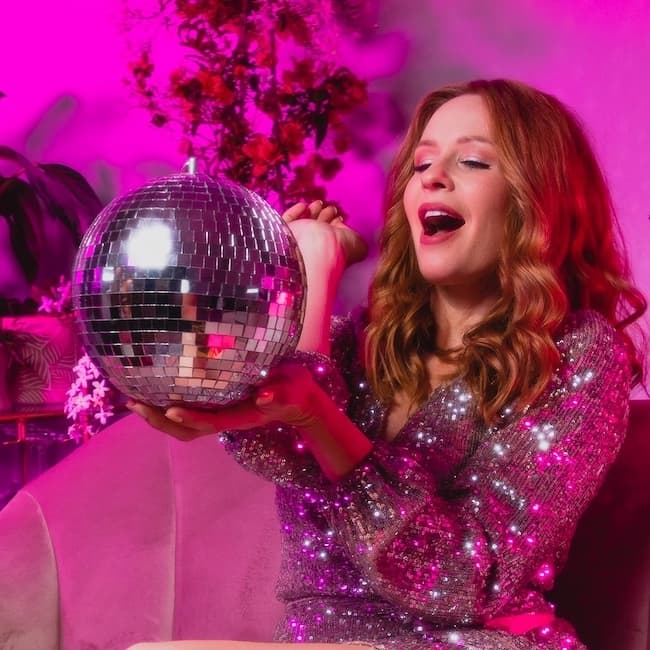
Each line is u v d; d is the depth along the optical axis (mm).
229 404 790
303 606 1186
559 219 1261
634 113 2418
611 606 1284
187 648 922
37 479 1539
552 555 1154
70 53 3104
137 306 702
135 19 3039
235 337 716
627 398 1197
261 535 1454
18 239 2947
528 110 1247
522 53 2588
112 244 715
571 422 1132
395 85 2762
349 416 1301
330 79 2490
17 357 2508
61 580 1468
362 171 2805
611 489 1322
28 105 3131
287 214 1315
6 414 2391
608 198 1382
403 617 1124
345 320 1406
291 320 748
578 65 2500
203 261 704
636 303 1410
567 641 1127
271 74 2590
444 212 1213
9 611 1423
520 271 1195
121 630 1466
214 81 2420
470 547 1026
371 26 2781
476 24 2650
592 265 1374
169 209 717
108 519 1495
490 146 1219
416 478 1034
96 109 3088
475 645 1040
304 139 2725
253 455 1043
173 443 1552
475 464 1135
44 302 2674
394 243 1348
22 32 3131
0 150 2949
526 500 1084
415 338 1309
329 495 1028
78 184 2939
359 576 1154
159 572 1489
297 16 2516
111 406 2531
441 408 1214
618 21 2443
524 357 1165
